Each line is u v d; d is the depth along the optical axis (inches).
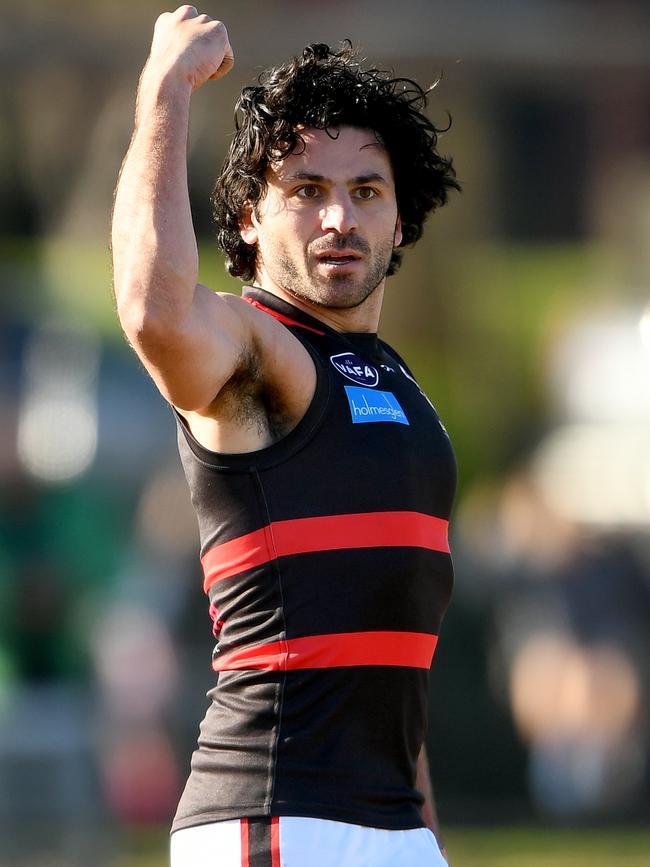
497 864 1143.0
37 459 1362.0
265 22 1419.8
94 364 1448.1
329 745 412.2
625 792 1279.5
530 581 1316.4
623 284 1860.2
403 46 1403.8
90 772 1172.5
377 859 408.2
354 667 413.4
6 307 1578.5
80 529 1320.1
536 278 1893.5
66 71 1531.7
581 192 1815.9
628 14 1433.3
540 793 1288.1
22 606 1254.3
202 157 1526.8
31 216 1712.6
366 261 444.1
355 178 442.6
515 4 1418.6
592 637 1293.1
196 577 1273.4
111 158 1625.2
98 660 1243.8
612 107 1691.7
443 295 1871.3
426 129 473.7
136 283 390.6
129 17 1450.5
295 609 411.8
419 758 482.6
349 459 419.5
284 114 444.5
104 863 1136.2
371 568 416.5
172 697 1216.8
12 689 1210.6
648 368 1766.7
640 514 1397.6
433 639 438.9
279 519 413.4
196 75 412.5
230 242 472.1
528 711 1291.8
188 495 1331.2
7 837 1132.5
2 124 1642.5
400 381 453.1
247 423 416.5
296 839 401.4
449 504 449.1
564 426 1782.7
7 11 1417.3
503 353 1889.8
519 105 1662.2
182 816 416.8
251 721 411.8
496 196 1806.1
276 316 445.4
